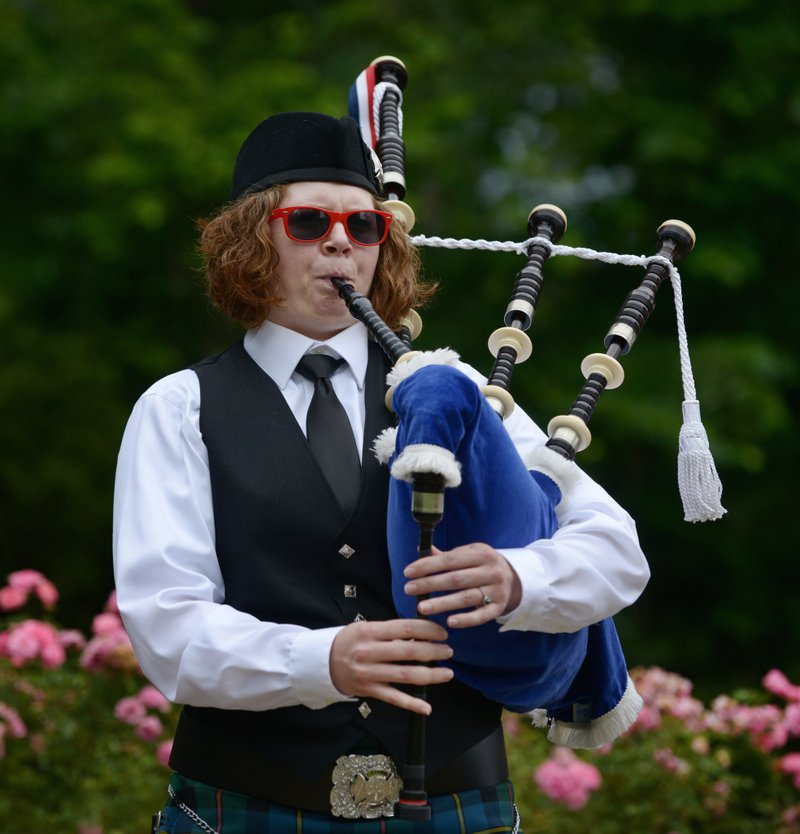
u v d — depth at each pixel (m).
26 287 20.77
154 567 4.82
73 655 10.61
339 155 5.30
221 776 4.87
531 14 21.70
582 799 9.54
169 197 19.86
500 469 4.50
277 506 4.98
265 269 5.26
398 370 4.55
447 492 4.46
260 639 4.59
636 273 21.36
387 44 21.19
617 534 4.89
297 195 5.26
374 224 5.31
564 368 20.55
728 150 20.69
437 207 21.41
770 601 21.80
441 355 4.55
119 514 5.01
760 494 21.84
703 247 20.27
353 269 5.25
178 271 21.20
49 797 9.27
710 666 21.94
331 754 4.79
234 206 5.43
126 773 9.46
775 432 21.06
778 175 20.14
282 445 5.09
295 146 5.30
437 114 19.75
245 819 4.80
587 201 21.38
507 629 4.57
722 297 21.25
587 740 5.36
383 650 4.42
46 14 21.98
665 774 9.86
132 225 20.38
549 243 5.73
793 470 21.98
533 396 20.34
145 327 21.34
